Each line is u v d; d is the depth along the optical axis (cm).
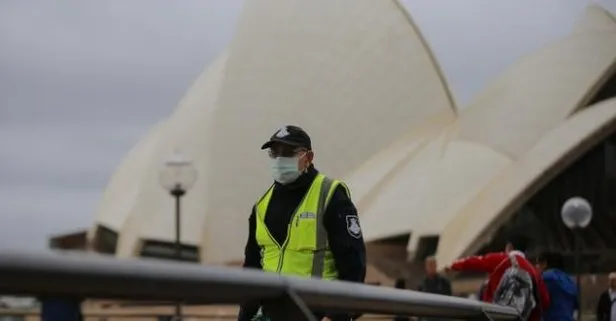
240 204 6306
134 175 7888
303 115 6266
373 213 5819
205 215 6341
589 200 5231
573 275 5250
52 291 245
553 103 5562
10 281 232
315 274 699
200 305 327
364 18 6297
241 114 6356
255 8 6444
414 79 6191
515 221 5319
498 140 5656
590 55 5522
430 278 2411
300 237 702
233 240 6281
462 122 5881
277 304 354
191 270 292
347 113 6206
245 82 6384
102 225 7894
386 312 469
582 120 5141
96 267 253
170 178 3366
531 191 5169
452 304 548
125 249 7088
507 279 1452
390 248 5938
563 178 5278
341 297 395
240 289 320
